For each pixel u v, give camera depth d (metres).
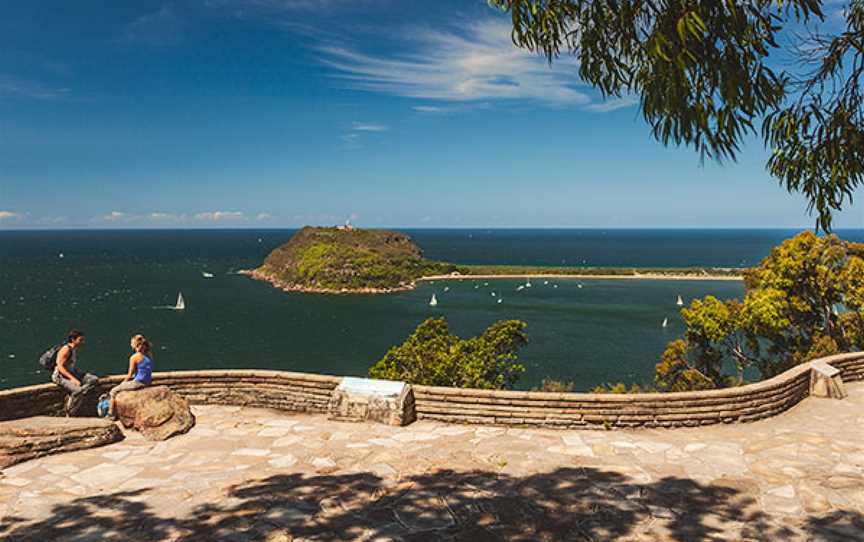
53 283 150.88
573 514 5.93
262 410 10.15
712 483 6.73
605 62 4.02
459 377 28.39
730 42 3.38
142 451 7.96
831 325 26.50
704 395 8.98
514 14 3.96
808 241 26.55
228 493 6.49
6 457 7.32
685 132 3.58
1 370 62.56
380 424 9.16
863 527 5.57
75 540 5.34
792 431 8.79
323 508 6.08
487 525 5.69
